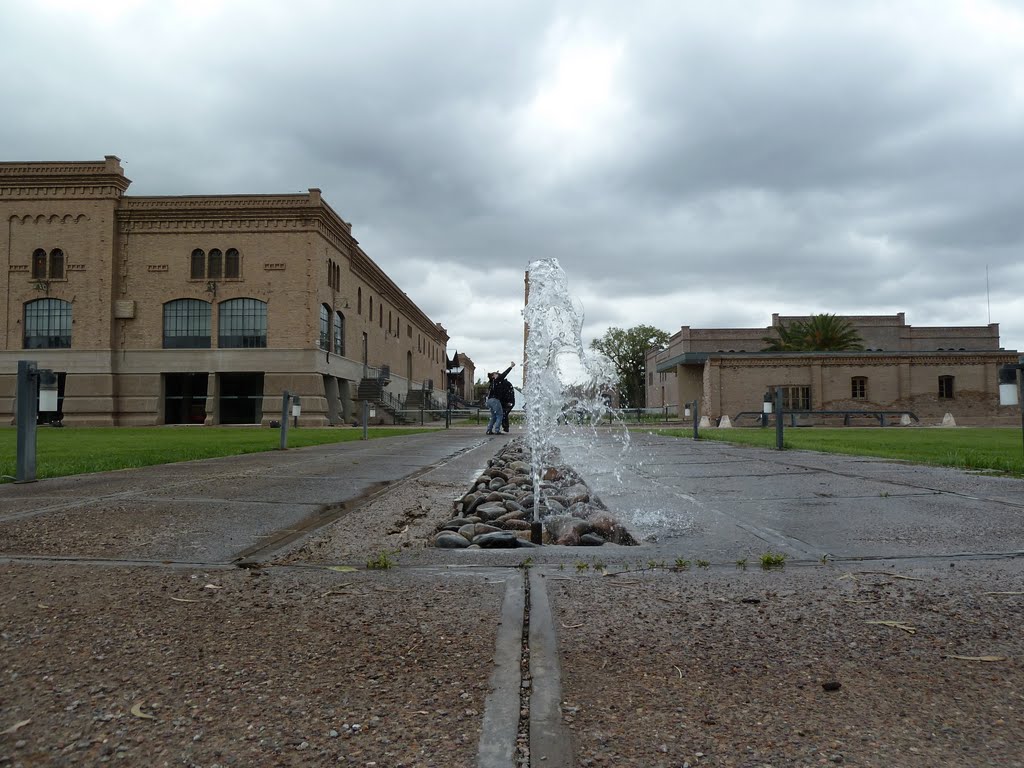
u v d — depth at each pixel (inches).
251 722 60.7
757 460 348.5
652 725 59.9
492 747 56.1
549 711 62.6
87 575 112.1
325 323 1485.0
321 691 66.9
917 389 1375.5
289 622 88.0
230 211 1397.6
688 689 67.3
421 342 2723.9
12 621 87.9
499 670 71.8
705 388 1443.2
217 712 62.6
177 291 1401.3
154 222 1408.7
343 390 1627.7
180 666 73.3
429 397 2327.8
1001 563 117.5
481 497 204.1
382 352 2005.4
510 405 797.9
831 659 74.8
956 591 100.3
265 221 1401.3
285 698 65.4
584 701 64.6
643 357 2795.3
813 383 1384.1
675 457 376.5
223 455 406.3
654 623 87.1
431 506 199.0
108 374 1382.9
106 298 1390.3
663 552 129.2
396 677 70.2
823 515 168.7
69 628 85.3
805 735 58.1
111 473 284.7
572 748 56.0
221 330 1405.0
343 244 1583.4
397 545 137.6
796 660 74.5
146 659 75.2
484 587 105.7
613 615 90.5
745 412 1371.8
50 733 58.8
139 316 1402.6
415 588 105.0
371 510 183.9
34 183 1402.6
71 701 64.8
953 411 1371.8
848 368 1384.1
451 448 498.6
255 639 81.6
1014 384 317.7
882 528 150.3
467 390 3964.1
